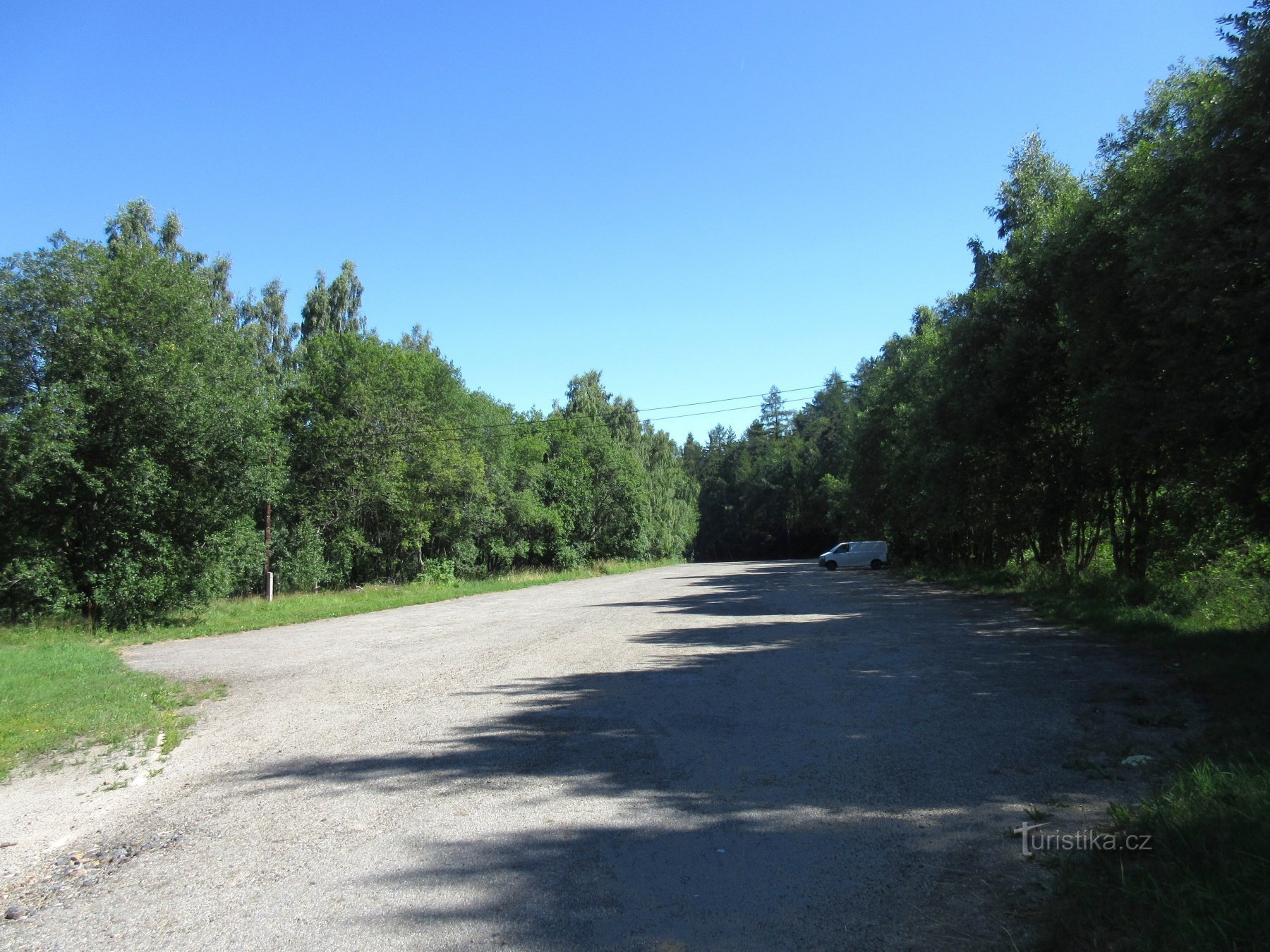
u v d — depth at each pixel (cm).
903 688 907
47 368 1883
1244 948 314
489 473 4631
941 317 2895
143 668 1298
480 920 390
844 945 357
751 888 418
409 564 3888
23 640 1658
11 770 698
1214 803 456
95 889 448
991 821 497
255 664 1305
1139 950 325
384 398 3488
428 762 680
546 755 685
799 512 8938
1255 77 823
